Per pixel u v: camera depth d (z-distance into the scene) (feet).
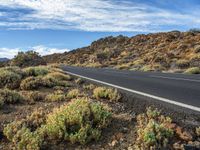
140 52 196.34
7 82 40.11
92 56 249.75
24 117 25.58
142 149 18.70
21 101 31.32
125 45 270.87
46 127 21.76
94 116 22.67
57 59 338.34
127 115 24.88
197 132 20.54
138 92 38.73
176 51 147.84
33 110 27.78
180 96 35.19
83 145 20.63
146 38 261.03
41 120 23.59
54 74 52.21
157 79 59.16
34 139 20.30
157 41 215.10
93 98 31.99
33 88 38.32
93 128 22.08
